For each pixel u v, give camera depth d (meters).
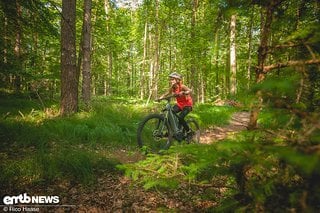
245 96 2.01
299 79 1.95
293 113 1.78
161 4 21.05
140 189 4.27
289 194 1.90
